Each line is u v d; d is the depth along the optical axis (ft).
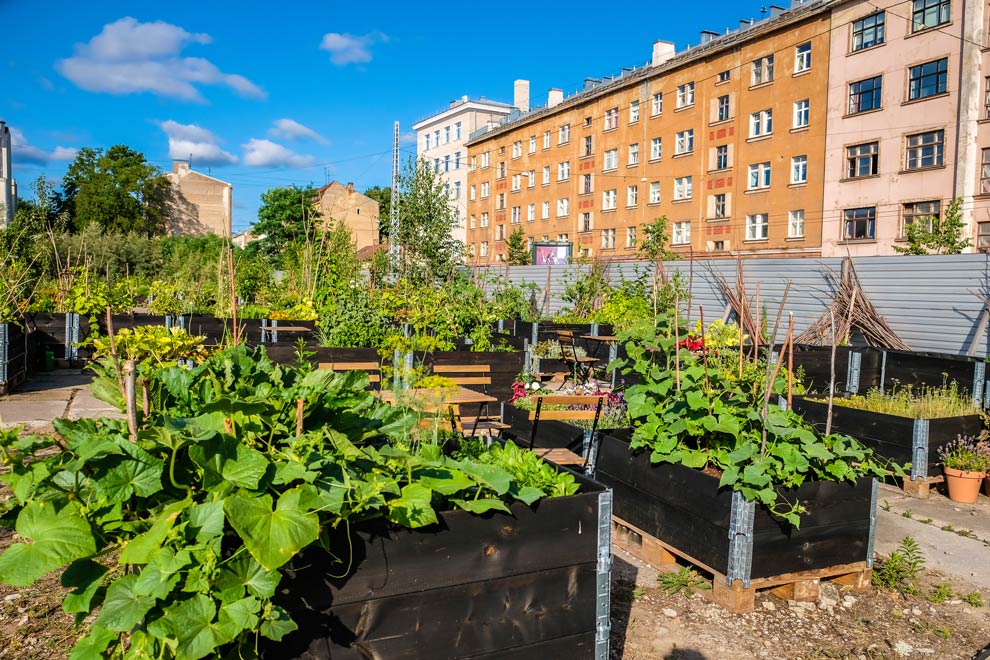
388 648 8.04
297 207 160.66
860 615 13.47
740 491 13.23
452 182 201.67
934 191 82.38
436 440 11.65
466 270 69.05
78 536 6.71
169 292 54.70
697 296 60.59
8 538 14.35
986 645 12.50
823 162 94.79
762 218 104.63
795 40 97.66
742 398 15.35
